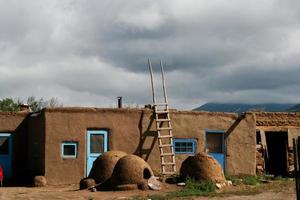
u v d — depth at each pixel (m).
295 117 29.09
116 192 18.73
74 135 23.48
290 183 22.45
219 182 20.16
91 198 17.39
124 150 24.08
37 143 24.42
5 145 25.66
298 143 13.27
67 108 23.55
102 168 20.41
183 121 25.00
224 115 25.67
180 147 24.89
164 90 24.77
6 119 25.77
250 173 25.61
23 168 25.78
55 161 23.08
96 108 23.97
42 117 23.61
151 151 24.36
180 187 19.52
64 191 20.08
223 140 25.55
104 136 23.98
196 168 20.20
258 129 27.92
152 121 24.55
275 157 28.86
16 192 19.88
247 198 17.44
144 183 19.12
